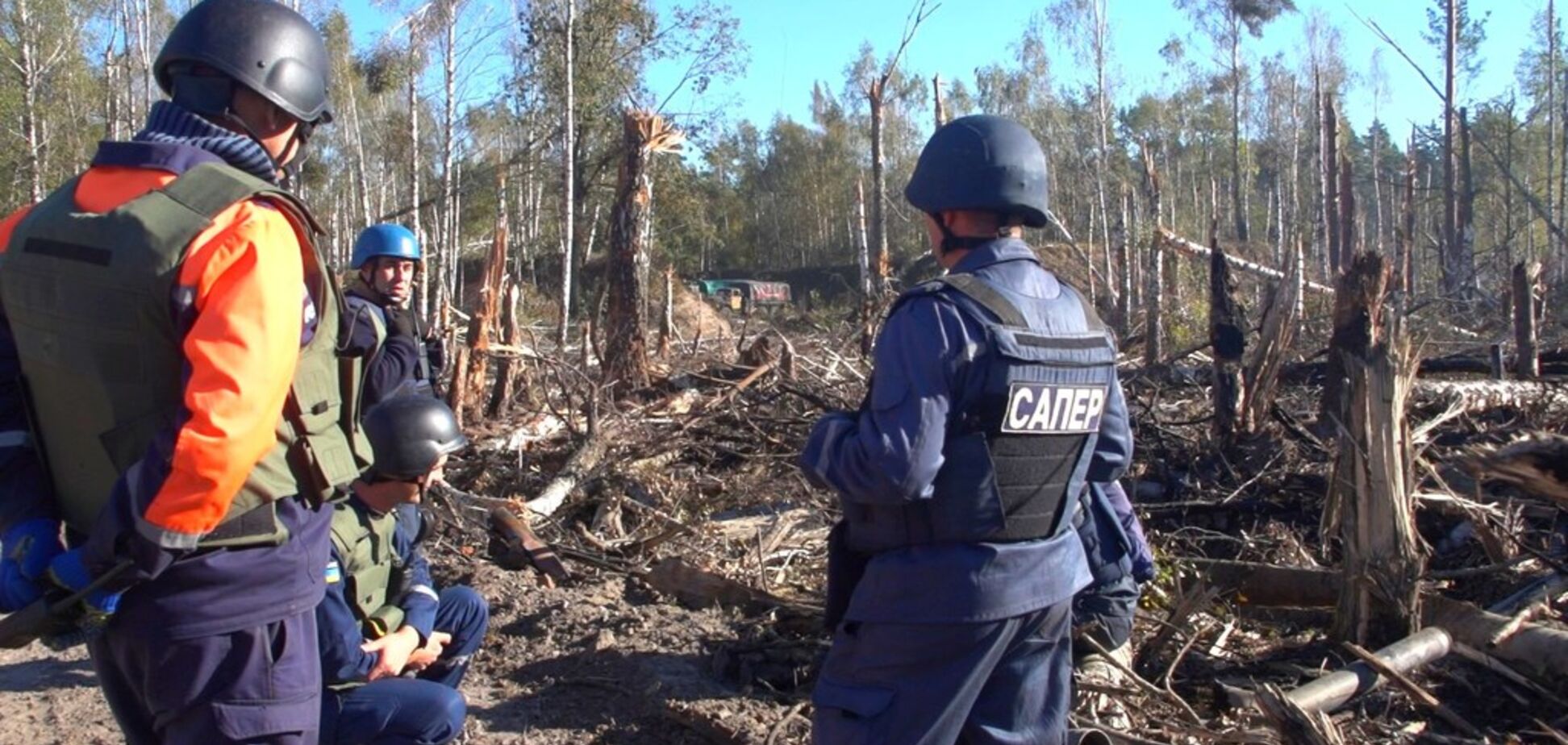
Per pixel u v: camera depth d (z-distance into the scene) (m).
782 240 70.44
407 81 31.06
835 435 2.50
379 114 42.22
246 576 2.24
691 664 4.64
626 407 10.77
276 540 2.26
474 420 11.17
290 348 2.13
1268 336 7.52
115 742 4.11
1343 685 3.96
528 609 5.36
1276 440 7.32
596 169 32.25
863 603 2.59
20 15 31.52
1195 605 4.48
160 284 2.10
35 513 2.33
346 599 2.98
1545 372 12.45
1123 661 3.89
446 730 2.93
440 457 3.02
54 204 2.30
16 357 2.35
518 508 6.79
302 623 2.35
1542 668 4.12
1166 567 5.38
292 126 2.44
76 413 2.22
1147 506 6.64
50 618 2.21
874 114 16.12
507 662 4.78
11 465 2.33
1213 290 7.52
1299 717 3.42
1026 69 46.78
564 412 10.79
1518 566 5.14
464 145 35.12
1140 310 22.36
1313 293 18.50
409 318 5.29
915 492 2.42
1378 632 4.45
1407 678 4.21
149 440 2.19
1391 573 4.40
